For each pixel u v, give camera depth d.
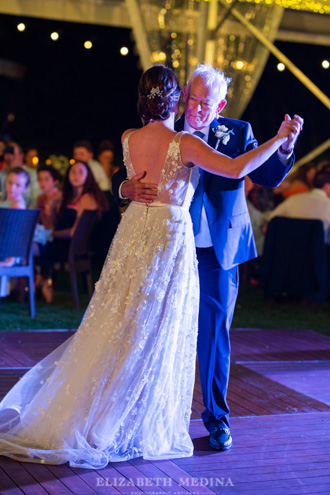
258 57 7.50
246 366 4.60
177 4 7.02
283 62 7.23
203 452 2.93
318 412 3.65
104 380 2.74
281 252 6.95
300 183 7.92
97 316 2.85
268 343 5.39
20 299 6.51
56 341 4.93
